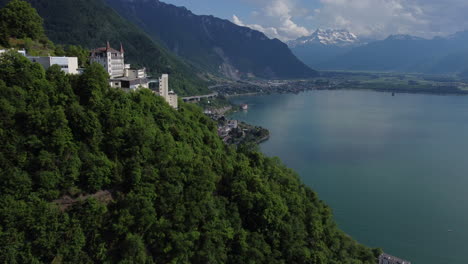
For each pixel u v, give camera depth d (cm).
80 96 11694
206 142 15738
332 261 13200
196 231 11156
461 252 18050
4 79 10306
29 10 16438
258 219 12888
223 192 13475
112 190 10569
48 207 9006
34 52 15538
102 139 11012
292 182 16688
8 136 9488
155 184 11144
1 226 8425
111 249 9781
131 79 17325
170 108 15662
